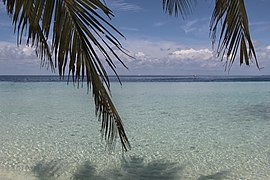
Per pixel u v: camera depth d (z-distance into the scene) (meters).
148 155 7.17
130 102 19.50
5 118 12.76
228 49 2.90
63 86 37.25
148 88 35.25
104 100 2.81
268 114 14.25
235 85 43.03
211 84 47.19
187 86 40.50
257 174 5.82
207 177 5.63
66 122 11.88
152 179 5.51
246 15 2.85
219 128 10.79
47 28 2.31
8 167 6.07
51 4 2.31
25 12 2.35
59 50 2.35
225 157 7.03
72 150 7.57
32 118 12.79
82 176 5.61
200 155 7.20
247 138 9.16
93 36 2.41
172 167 6.21
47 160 6.66
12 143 8.29
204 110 15.70
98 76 2.60
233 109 16.08
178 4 4.18
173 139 8.97
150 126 11.15
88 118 12.90
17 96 22.92
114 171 5.93
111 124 3.04
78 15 2.38
